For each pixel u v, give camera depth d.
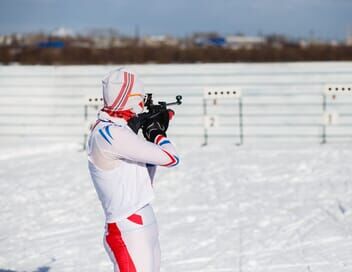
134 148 3.90
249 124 16.86
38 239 7.93
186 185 10.55
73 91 17.50
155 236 4.07
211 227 8.01
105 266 6.72
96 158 4.00
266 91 16.77
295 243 7.17
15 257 7.18
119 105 4.02
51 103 17.62
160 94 17.12
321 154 12.90
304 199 9.23
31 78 17.64
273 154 13.24
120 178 3.97
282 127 16.75
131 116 4.09
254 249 7.02
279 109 16.75
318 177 10.69
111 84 4.00
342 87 14.26
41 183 11.34
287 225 7.93
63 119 17.59
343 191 9.56
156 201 9.62
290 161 12.25
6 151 15.47
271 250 6.96
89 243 7.60
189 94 16.98
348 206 8.62
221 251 7.01
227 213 8.68
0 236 8.15
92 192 10.45
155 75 17.12
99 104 15.24
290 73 16.70
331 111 16.23
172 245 7.30
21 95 17.70
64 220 8.85
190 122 16.98
